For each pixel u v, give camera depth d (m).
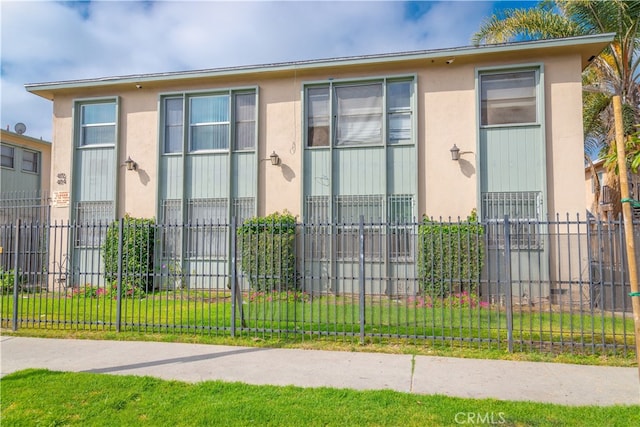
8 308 9.88
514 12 14.77
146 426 4.39
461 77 12.78
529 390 5.37
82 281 14.54
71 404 4.92
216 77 13.99
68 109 15.15
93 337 7.95
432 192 12.73
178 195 14.31
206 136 14.40
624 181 4.52
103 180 14.77
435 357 6.71
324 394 5.18
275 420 4.49
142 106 14.71
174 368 6.22
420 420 4.47
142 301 11.69
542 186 12.03
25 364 6.45
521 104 12.46
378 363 6.44
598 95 14.97
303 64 13.28
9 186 21.23
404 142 12.98
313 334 7.87
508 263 7.00
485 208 12.39
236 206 13.98
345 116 13.54
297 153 13.68
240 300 8.11
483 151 12.51
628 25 13.76
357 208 13.20
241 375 5.93
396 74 13.09
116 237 13.52
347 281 12.94
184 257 13.98
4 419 4.54
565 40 11.70
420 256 11.20
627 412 4.64
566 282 7.71
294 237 12.13
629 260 4.48
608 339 7.49
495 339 7.51
